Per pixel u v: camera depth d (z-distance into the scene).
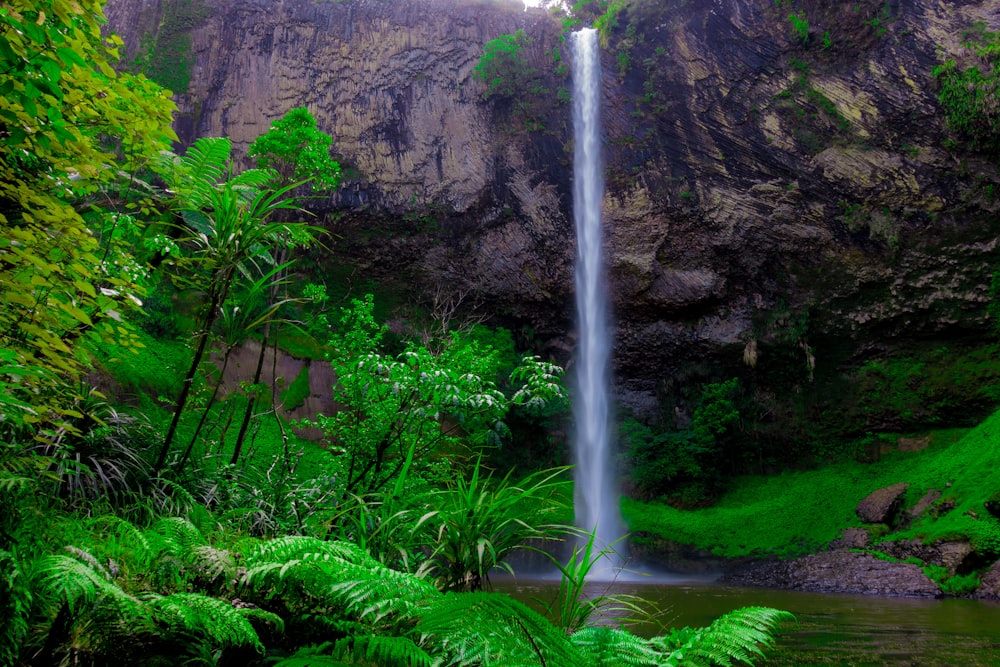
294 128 10.88
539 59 25.03
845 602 9.56
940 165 20.78
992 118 19.62
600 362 24.47
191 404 4.91
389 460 5.43
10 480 1.90
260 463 5.99
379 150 23.91
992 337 20.97
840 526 17.55
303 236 4.62
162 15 23.55
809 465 22.45
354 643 2.01
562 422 23.77
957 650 5.05
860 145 21.44
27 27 2.11
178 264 4.23
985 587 11.38
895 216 21.45
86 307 3.15
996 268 20.56
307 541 2.26
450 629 1.77
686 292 23.56
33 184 2.72
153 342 13.61
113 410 4.50
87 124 3.14
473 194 24.05
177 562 2.17
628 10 23.80
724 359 24.05
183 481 4.43
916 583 11.83
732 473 22.77
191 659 1.86
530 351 23.64
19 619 1.63
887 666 4.32
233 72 23.72
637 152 23.56
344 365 5.88
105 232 3.62
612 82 24.03
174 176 3.98
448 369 5.26
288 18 24.52
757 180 22.48
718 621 2.16
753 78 22.44
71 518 2.56
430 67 24.84
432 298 24.30
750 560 17.06
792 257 22.78
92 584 1.65
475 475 3.55
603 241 23.91
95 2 2.48
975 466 16.12
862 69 21.31
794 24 21.70
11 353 2.14
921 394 21.39
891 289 21.89
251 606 2.14
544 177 24.25
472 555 3.35
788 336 22.88
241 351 16.09
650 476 22.05
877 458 21.41
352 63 24.45
